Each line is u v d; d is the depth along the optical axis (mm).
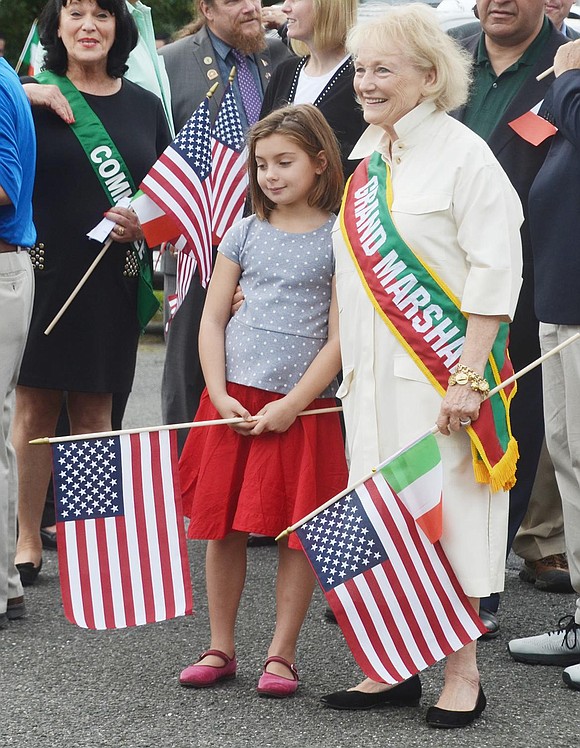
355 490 4844
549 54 6121
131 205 6512
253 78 8109
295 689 5184
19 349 6027
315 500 5133
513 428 6078
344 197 5000
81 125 6598
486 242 4629
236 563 5316
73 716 4941
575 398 5340
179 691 5219
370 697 5000
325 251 5258
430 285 4719
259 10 7887
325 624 6082
